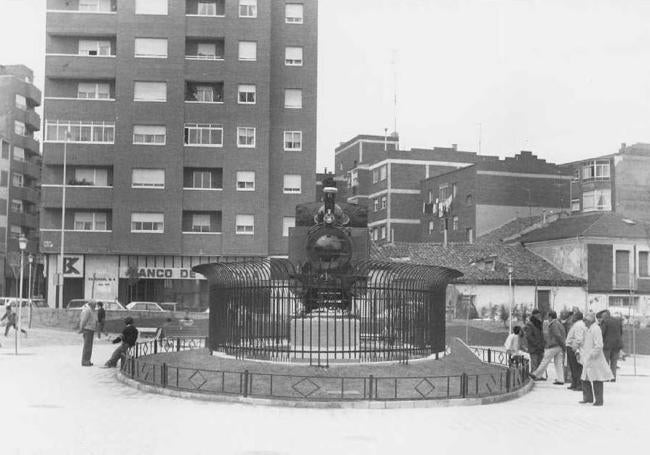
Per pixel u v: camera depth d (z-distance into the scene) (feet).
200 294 171.94
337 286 58.29
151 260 171.12
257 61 173.78
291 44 178.70
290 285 58.08
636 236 170.81
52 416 40.86
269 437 35.27
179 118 171.22
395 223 255.09
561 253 174.60
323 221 69.51
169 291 171.73
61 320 134.41
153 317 134.82
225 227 171.12
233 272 59.36
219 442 33.96
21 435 35.37
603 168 208.95
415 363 55.72
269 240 175.32
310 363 53.31
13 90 236.84
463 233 225.15
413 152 259.80
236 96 173.27
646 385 60.90
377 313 58.75
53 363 73.00
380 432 36.96
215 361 57.06
